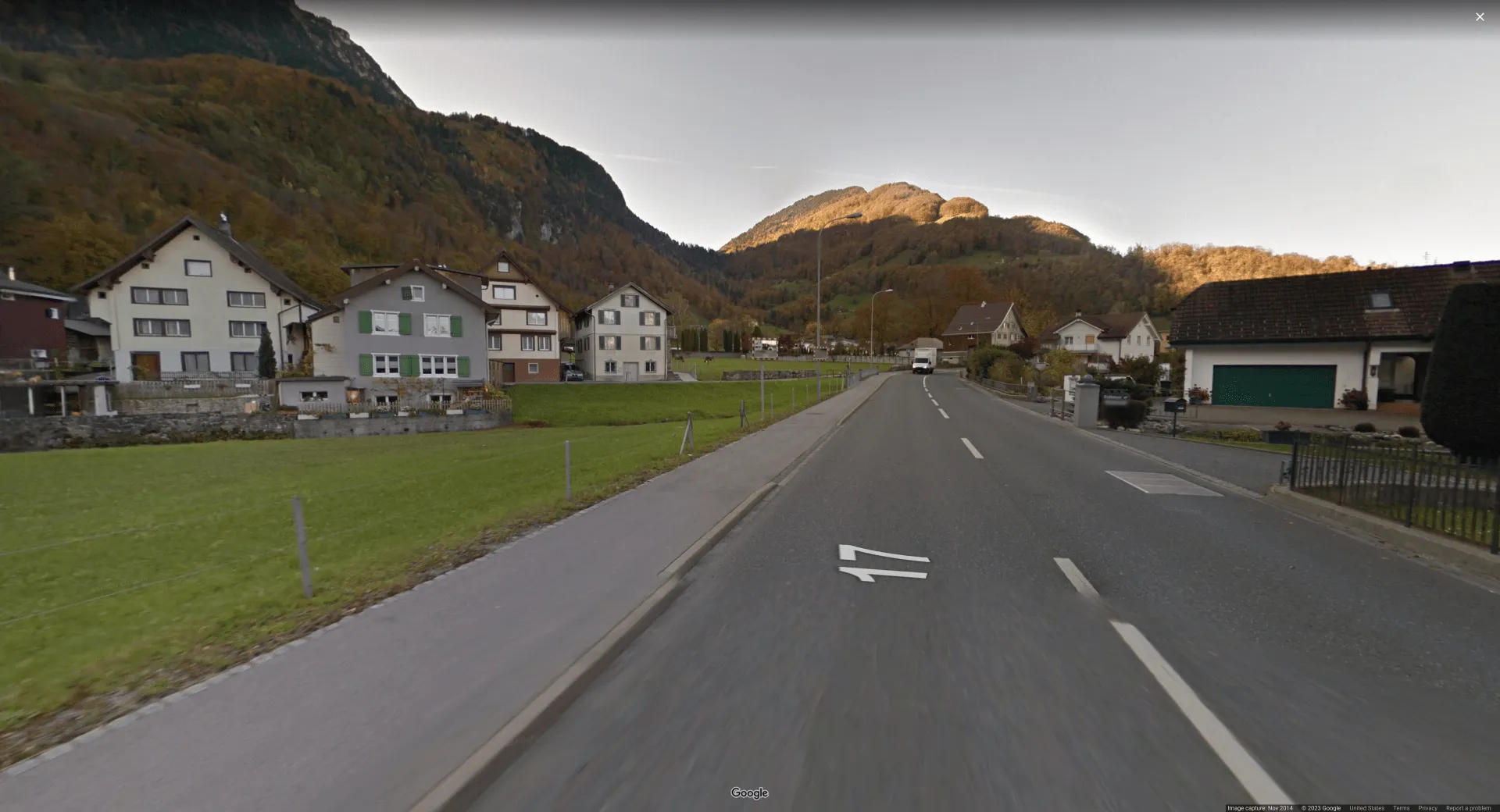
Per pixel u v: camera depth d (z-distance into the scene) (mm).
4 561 8203
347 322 38938
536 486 12398
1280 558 6012
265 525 10195
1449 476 6332
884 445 14641
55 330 38969
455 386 39000
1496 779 2732
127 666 3771
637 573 5477
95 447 24375
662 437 19703
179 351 41906
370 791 2637
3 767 2779
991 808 2520
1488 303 9258
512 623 4375
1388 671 3732
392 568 5766
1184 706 3311
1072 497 8859
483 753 2854
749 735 3055
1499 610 4715
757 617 4586
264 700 3346
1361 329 22172
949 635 4227
